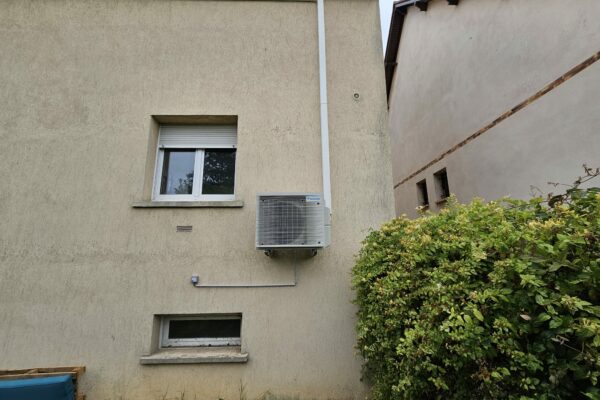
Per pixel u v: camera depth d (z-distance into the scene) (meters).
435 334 1.86
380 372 2.65
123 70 3.98
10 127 3.78
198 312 3.43
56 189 3.64
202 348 3.54
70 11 4.08
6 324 3.31
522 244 1.80
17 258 3.46
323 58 4.02
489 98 6.61
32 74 3.92
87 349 3.30
